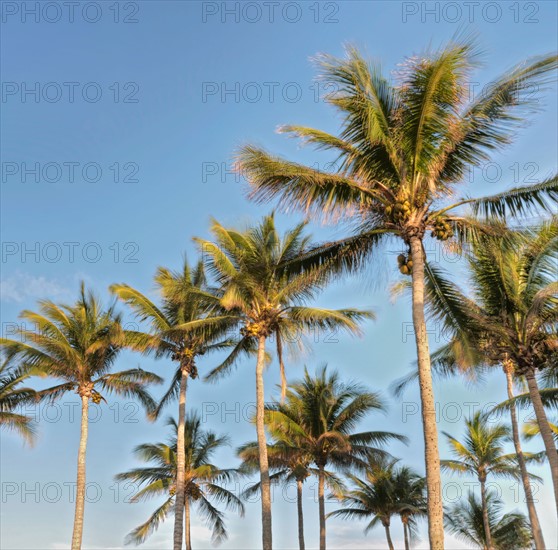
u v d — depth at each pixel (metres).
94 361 31.64
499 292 21.92
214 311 27.80
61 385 31.95
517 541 42.97
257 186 16.31
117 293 30.56
